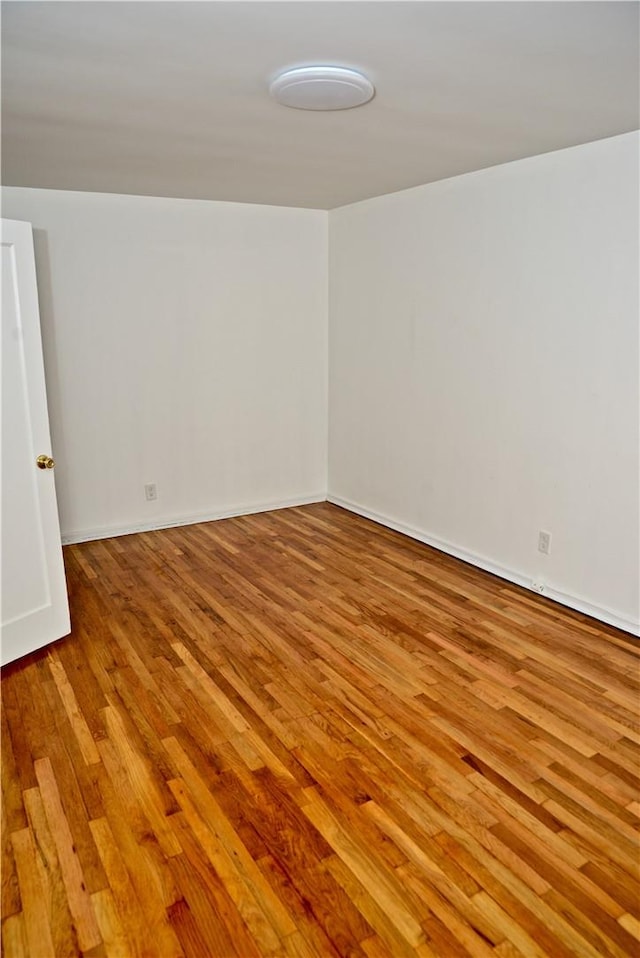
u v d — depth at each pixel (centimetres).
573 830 188
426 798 201
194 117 244
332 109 232
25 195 379
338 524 473
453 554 405
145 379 437
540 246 320
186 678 267
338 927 159
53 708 246
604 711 243
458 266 371
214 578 371
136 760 218
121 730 233
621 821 191
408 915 162
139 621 317
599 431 304
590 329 301
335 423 509
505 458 357
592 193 291
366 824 191
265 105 228
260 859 179
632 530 295
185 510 471
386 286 431
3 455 266
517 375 343
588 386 306
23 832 188
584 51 180
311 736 230
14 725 236
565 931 158
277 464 504
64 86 209
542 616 321
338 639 299
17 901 167
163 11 155
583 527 318
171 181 366
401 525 450
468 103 227
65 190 387
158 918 162
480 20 160
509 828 189
